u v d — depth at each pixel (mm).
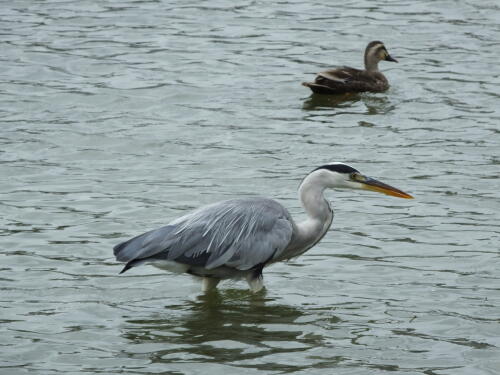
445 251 14469
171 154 19188
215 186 17375
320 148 19672
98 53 26797
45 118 21359
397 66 26078
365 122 21531
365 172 18141
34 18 30422
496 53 26906
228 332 11758
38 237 14867
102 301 12719
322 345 11344
